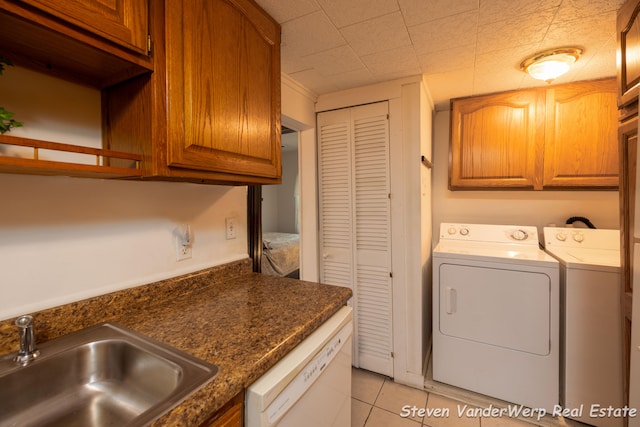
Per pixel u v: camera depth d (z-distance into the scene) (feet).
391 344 6.88
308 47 5.11
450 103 7.93
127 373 2.77
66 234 3.01
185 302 3.83
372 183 6.97
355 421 5.64
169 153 2.67
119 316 3.36
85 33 2.18
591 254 6.20
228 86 3.32
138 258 3.64
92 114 3.16
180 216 4.15
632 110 3.89
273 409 2.46
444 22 4.39
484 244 7.50
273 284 4.60
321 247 7.72
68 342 2.74
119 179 3.30
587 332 5.37
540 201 7.93
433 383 6.66
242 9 3.56
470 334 6.31
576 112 6.70
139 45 2.48
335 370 3.54
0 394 2.25
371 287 7.08
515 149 7.29
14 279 2.67
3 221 2.61
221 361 2.44
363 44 5.02
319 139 7.58
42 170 2.31
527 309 5.83
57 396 2.55
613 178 6.46
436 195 8.95
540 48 5.16
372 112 6.89
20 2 1.83
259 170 3.83
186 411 1.89
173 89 2.69
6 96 2.62
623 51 3.99
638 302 3.43
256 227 5.55
